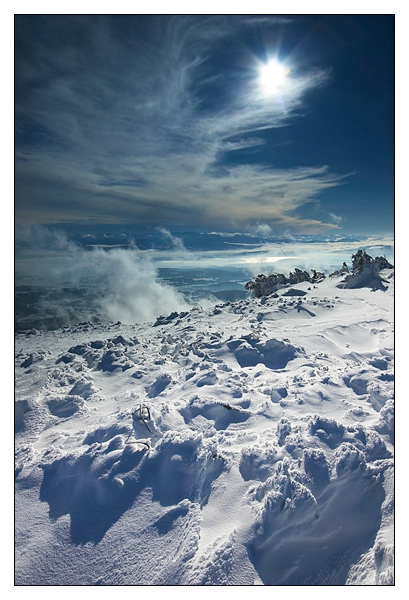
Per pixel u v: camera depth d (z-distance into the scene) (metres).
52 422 4.38
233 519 2.76
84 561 2.72
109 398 4.89
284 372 5.14
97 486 3.16
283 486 2.79
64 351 7.45
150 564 2.62
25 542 2.86
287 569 2.54
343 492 2.89
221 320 8.95
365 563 2.58
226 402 4.16
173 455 3.28
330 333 6.54
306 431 3.37
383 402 3.86
